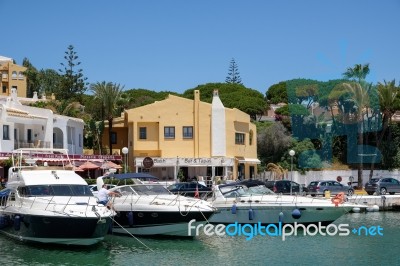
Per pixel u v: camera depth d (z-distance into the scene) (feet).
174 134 195.42
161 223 90.74
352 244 90.58
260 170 222.28
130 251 82.94
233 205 102.63
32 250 81.35
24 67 366.43
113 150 213.66
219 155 192.54
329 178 196.95
